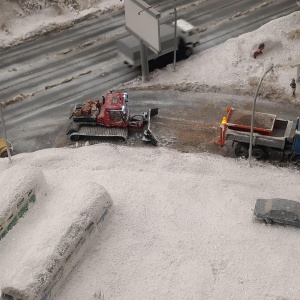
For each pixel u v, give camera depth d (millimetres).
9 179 26062
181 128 32344
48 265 22234
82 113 31469
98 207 25016
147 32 32656
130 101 34562
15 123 33562
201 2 44094
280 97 33938
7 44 40781
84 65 38125
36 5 43781
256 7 42750
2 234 24828
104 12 43938
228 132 28953
